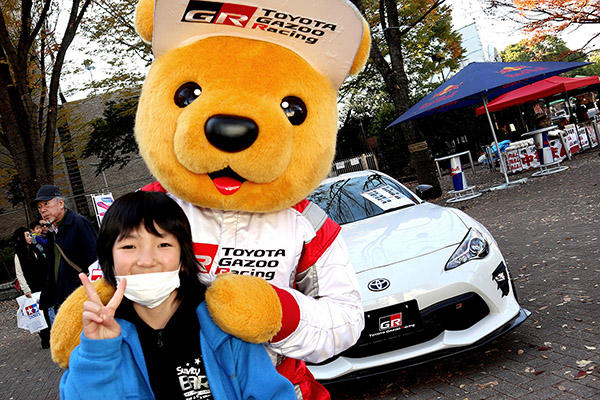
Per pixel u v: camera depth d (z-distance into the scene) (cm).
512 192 1211
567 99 2117
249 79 151
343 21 156
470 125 2391
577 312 428
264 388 145
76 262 426
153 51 164
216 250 164
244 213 167
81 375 131
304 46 164
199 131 143
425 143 1385
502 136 2422
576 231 709
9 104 1120
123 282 133
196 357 147
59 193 446
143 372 140
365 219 476
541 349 374
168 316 148
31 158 1131
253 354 147
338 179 554
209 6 150
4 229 2327
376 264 376
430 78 2889
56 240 427
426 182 1391
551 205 942
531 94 1466
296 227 172
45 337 784
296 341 154
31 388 595
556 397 311
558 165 1421
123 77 1480
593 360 342
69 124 1881
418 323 346
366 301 348
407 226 424
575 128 1703
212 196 153
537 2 1420
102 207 783
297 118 158
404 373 388
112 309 131
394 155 2267
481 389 338
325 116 163
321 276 177
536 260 618
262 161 143
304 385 175
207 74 152
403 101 1372
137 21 167
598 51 1655
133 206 143
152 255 141
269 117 145
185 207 171
